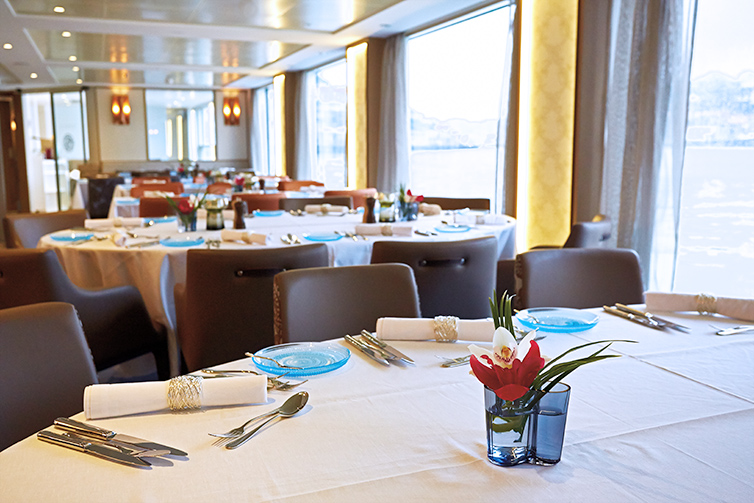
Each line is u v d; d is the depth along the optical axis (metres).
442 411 1.04
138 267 2.86
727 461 0.86
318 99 11.16
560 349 1.35
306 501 0.77
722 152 4.06
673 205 4.15
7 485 0.81
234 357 2.32
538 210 5.67
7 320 1.25
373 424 0.99
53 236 3.29
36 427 1.23
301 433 0.96
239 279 2.26
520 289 2.03
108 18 7.06
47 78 12.01
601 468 0.84
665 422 0.98
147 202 4.89
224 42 8.58
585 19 5.00
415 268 2.49
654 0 4.13
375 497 0.77
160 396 1.04
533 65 5.57
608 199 4.70
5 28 7.43
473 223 3.73
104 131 13.57
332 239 3.04
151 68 10.91
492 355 0.82
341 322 1.71
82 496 0.78
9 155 13.77
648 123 4.20
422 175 8.05
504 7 6.36
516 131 5.69
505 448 0.84
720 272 4.16
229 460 0.88
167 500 0.77
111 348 2.56
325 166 11.13
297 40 8.45
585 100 5.07
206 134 14.30
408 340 1.43
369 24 7.47
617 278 2.08
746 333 1.48
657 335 1.46
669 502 0.75
